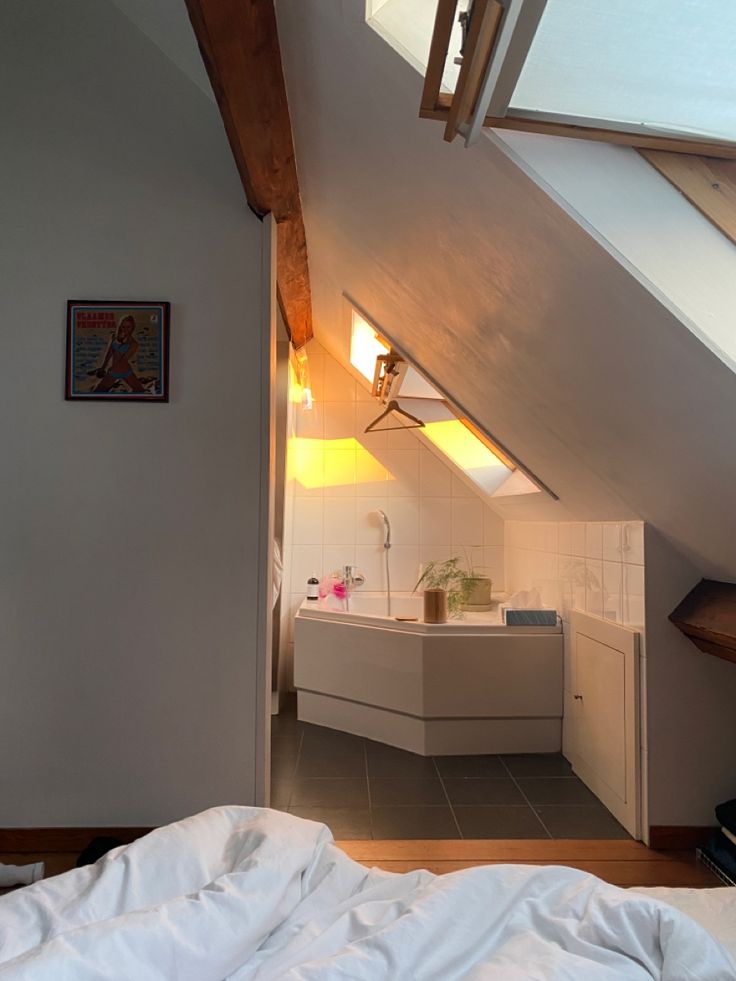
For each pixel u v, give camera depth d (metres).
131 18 2.78
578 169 1.63
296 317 4.45
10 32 2.78
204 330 2.75
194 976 0.99
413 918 1.09
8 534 2.67
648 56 1.39
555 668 3.94
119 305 2.72
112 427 2.71
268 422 2.73
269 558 2.72
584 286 1.80
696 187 1.63
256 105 2.09
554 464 3.24
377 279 3.04
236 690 2.66
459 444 4.96
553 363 2.33
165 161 2.78
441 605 4.10
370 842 2.76
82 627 2.66
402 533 5.26
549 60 1.40
